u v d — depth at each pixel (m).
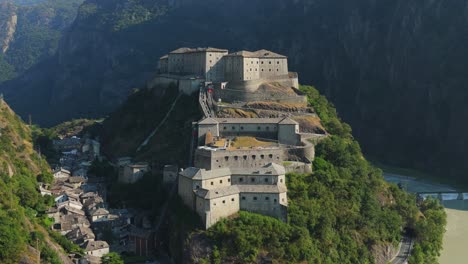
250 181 163.00
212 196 152.12
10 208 148.00
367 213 176.75
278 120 195.62
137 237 166.75
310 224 158.25
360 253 165.38
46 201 182.62
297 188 168.38
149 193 194.88
